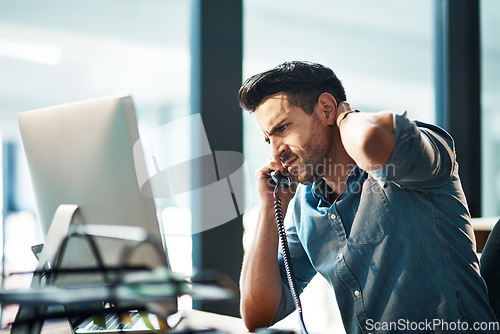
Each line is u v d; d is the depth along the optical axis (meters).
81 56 2.84
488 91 3.65
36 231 3.41
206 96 2.71
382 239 1.39
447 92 3.52
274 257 1.59
